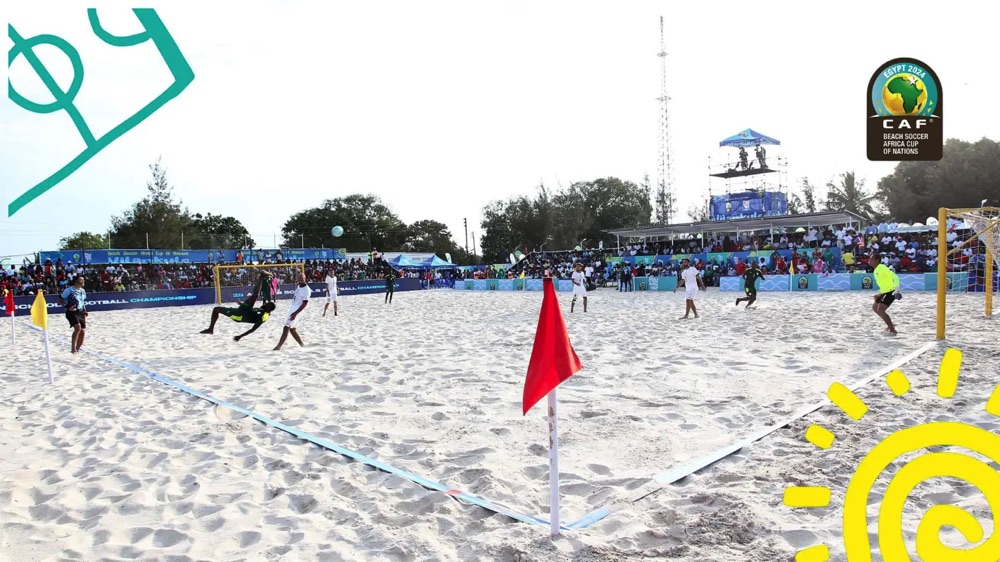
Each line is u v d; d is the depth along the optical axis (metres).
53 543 3.49
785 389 6.62
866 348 8.95
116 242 45.72
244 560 3.19
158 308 27.58
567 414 5.96
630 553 3.09
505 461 4.66
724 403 6.13
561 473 4.37
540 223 55.66
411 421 5.94
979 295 17.95
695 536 3.24
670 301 20.78
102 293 26.77
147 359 10.66
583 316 16.12
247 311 12.39
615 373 7.84
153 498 4.15
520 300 24.78
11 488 4.39
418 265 43.81
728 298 20.97
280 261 36.88
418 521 3.60
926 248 24.62
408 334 13.25
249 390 7.65
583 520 3.50
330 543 3.36
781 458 4.42
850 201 50.00
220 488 4.28
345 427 5.79
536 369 3.26
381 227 72.12
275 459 4.83
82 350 12.27
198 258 33.75
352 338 12.87
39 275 27.94
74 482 4.52
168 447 5.35
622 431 5.32
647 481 4.07
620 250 37.12
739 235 35.81
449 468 4.54
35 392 8.01
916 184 42.78
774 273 26.30
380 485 4.24
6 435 5.94
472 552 3.17
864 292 21.39
